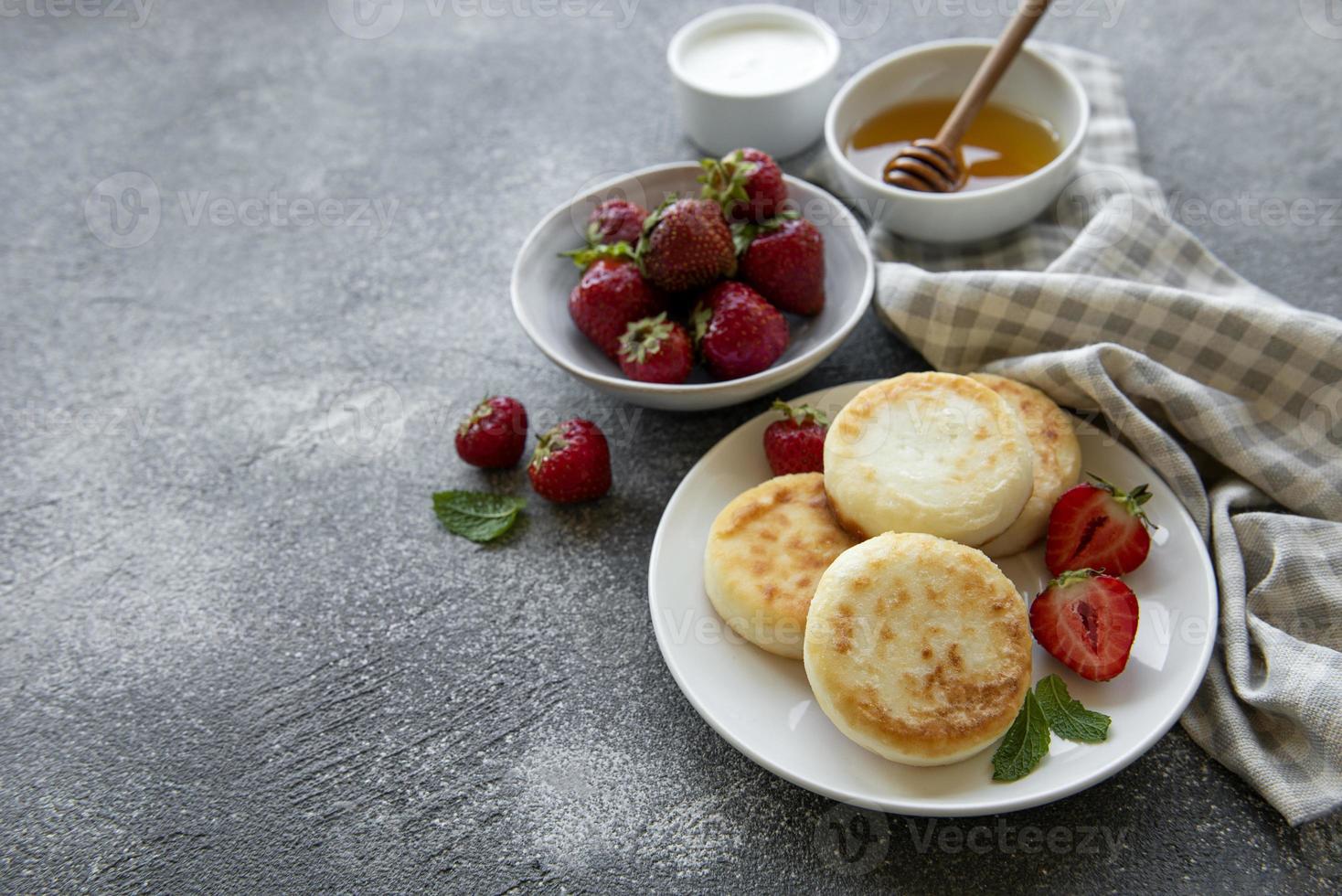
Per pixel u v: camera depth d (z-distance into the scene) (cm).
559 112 95
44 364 85
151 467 80
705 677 68
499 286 86
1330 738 65
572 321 78
